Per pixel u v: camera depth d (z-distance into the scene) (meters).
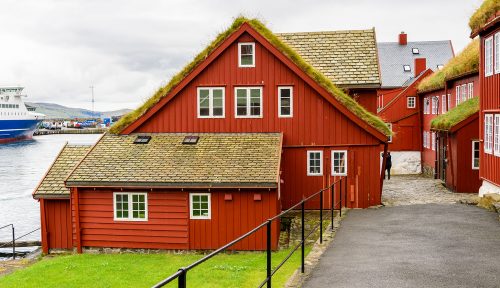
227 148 19.45
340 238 13.13
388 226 14.82
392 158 40.25
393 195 23.81
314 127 20.77
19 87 132.25
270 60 20.80
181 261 16.16
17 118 131.25
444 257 10.49
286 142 20.88
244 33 20.80
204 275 13.30
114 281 13.61
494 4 17.97
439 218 15.88
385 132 20.64
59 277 14.27
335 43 24.59
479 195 21.88
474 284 8.45
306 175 20.91
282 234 18.30
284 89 20.81
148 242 17.92
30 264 17.64
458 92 29.52
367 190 20.58
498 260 10.10
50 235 18.89
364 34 24.77
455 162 24.62
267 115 20.89
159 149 19.67
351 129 20.64
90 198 18.11
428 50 59.38
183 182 17.33
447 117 26.36
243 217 17.48
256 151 19.03
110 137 20.80
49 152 96.00
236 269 13.90
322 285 8.63
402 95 40.31
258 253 17.27
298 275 9.39
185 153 19.25
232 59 20.91
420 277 8.96
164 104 21.02
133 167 18.44
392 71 57.38
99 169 18.41
